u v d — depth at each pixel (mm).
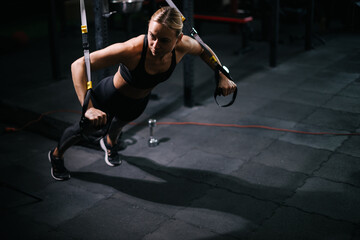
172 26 2174
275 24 6074
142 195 3195
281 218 2861
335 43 7039
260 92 5352
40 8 11172
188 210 2986
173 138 4168
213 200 3105
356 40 7047
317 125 4348
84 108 2291
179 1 5801
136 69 2545
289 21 9172
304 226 2764
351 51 6543
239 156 3766
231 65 6590
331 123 4379
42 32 9320
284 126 4355
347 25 7301
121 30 7930
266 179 3375
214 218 2883
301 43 7629
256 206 3014
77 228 2807
